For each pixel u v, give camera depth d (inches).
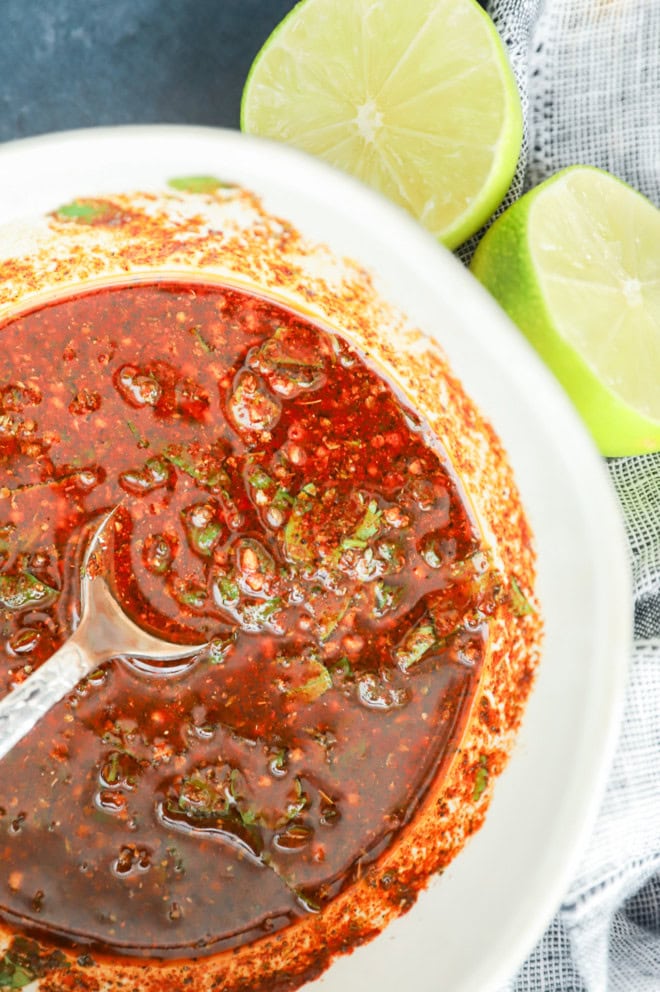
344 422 11.1
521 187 12.4
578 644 10.2
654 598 12.2
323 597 10.9
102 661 10.6
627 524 12.1
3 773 10.8
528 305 11.2
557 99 12.3
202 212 10.3
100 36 12.3
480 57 11.5
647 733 11.8
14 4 12.2
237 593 10.8
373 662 11.0
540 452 10.1
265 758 10.8
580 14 12.1
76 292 11.0
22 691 10.3
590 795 10.0
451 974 10.2
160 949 10.9
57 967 10.9
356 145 11.8
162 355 11.0
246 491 10.9
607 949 12.0
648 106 12.2
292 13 11.6
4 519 10.8
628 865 11.9
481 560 11.1
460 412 10.7
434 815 10.9
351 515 11.0
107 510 10.9
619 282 11.5
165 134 9.6
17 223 10.3
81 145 9.6
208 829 10.9
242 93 12.2
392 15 11.6
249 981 10.9
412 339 10.6
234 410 11.0
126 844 10.8
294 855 10.9
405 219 9.7
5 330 11.0
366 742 11.0
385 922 10.8
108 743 10.8
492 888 10.3
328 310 11.0
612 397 11.3
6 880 10.8
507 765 10.6
